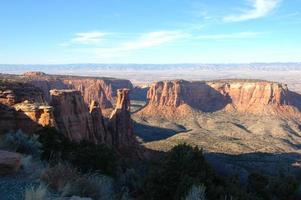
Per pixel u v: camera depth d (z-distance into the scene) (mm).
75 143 31109
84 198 10328
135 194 16828
